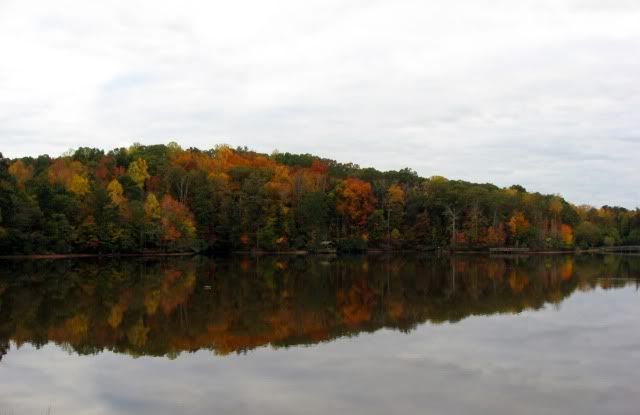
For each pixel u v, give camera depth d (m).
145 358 21.34
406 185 126.06
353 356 21.58
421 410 15.63
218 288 43.69
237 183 114.06
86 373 19.28
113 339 24.72
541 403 16.25
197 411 15.55
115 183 92.38
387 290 43.25
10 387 17.77
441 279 52.88
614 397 16.75
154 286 44.44
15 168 95.69
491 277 55.25
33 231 76.44
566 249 127.06
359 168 149.25
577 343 23.73
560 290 43.06
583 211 157.25
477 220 118.06
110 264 69.38
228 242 103.62
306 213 106.69
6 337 25.06
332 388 17.53
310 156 155.75
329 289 43.75
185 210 96.88
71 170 98.81
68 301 35.66
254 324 28.36
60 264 67.19
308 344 23.73
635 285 46.78
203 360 21.02
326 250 106.06
